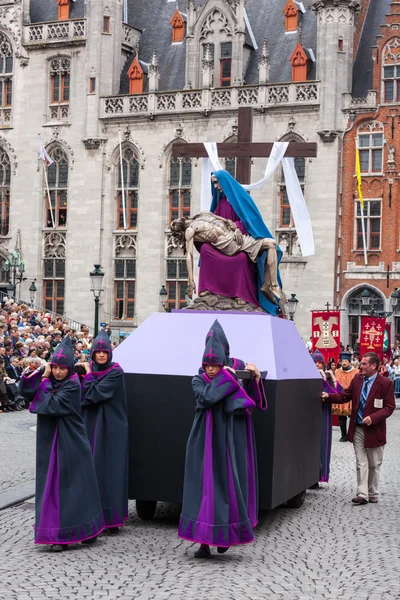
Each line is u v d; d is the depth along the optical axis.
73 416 11.52
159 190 58.19
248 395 11.88
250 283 14.77
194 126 57.09
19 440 22.50
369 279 53.88
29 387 11.41
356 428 15.38
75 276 60.00
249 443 11.83
